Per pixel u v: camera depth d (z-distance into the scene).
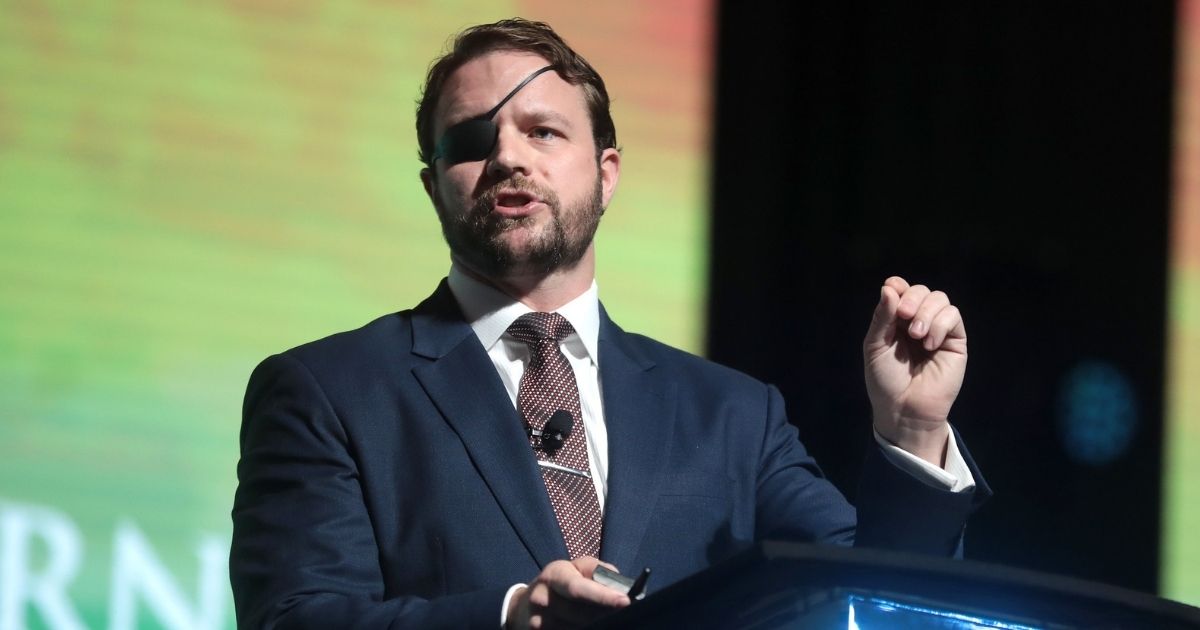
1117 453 15.55
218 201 13.31
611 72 14.93
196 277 13.15
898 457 6.98
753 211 15.50
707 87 15.34
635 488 7.21
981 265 15.59
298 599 6.54
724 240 15.27
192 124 13.34
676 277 14.88
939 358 7.10
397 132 13.95
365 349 7.52
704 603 4.79
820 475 8.00
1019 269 15.60
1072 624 5.10
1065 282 15.71
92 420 12.67
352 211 13.69
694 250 15.02
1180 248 16.03
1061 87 15.93
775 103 15.73
